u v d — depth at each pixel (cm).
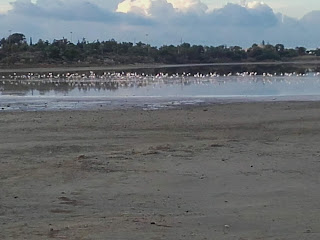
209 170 1235
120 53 15162
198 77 6450
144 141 1689
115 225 823
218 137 1764
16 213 905
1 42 14375
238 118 2264
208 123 2116
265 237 768
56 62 12550
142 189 1077
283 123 2091
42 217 879
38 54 12925
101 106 2873
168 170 1238
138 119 2247
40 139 1731
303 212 898
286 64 13412
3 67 11338
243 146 1561
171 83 5272
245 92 3962
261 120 2191
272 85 4781
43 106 2903
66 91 4244
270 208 928
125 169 1255
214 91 4109
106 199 1004
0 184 1119
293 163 1301
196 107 2753
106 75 7312
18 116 2378
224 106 2780
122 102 3116
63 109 2712
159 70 9488
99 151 1505
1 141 1692
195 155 1420
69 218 872
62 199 1002
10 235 772
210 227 819
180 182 1128
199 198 1008
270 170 1227
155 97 3462
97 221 848
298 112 2456
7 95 3803
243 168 1252
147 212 911
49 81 5866
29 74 8038
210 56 17300
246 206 945
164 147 1549
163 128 1986
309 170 1222
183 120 2208
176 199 1002
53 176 1191
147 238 758
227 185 1101
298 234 779
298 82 5200
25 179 1163
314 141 1648
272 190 1053
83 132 1886
